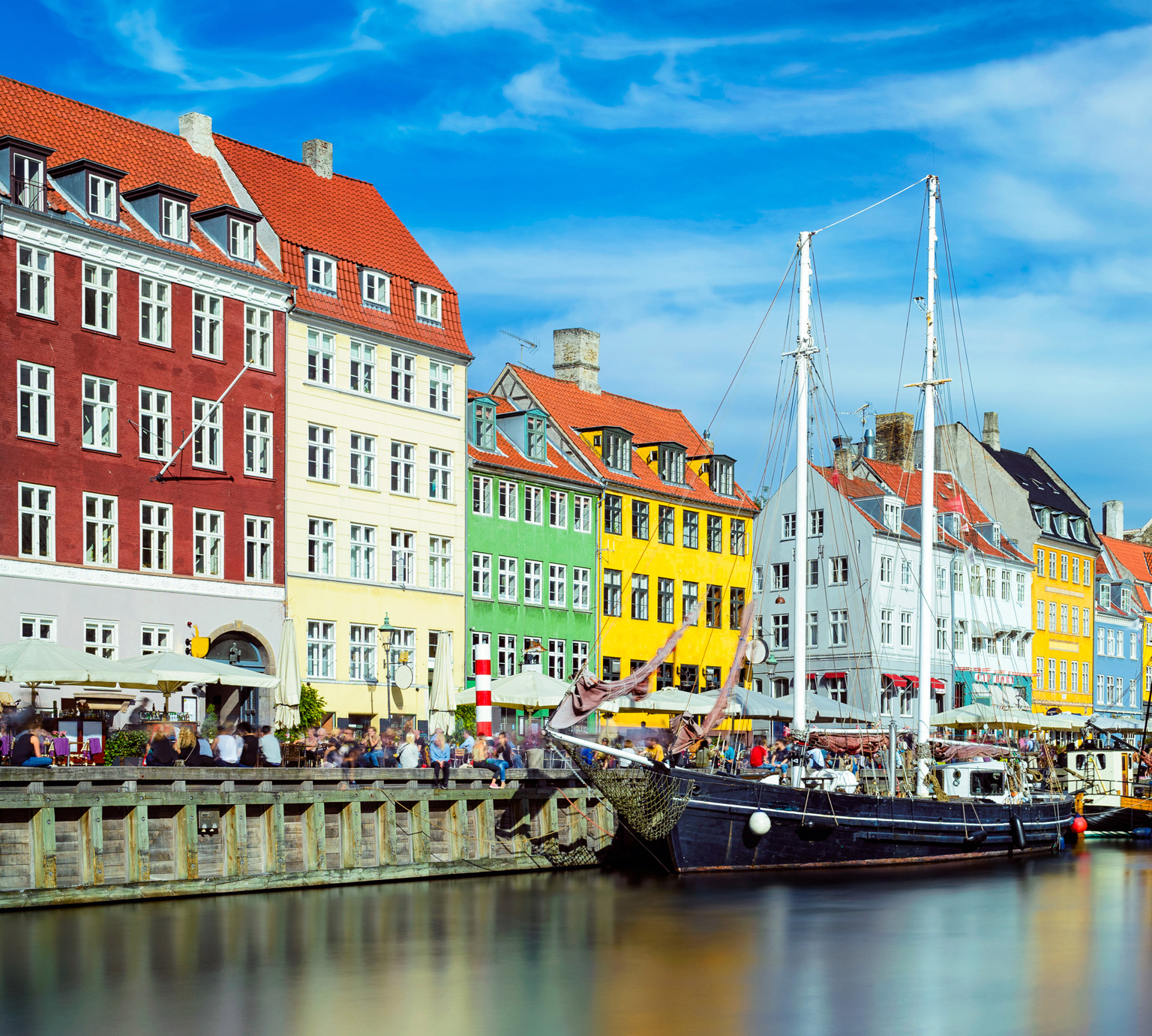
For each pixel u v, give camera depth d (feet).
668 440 235.81
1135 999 76.38
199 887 103.81
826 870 132.46
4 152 137.69
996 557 289.74
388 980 78.79
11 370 135.74
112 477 143.95
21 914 93.40
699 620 225.35
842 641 254.06
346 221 179.32
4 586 133.80
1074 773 192.03
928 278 163.53
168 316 150.20
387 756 130.11
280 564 159.63
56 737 109.60
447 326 185.06
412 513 176.96
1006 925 102.47
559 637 199.31
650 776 121.19
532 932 94.94
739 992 77.30
